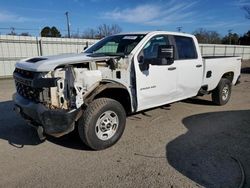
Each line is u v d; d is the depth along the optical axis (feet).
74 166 11.81
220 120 18.79
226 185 10.21
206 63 20.54
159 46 15.35
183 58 18.47
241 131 16.40
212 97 23.36
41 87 11.90
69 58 13.05
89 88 12.76
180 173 11.12
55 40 62.44
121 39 16.79
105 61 13.51
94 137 13.01
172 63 16.89
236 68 24.72
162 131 16.39
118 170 11.42
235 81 25.11
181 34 18.56
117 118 13.94
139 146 14.03
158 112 20.76
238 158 12.55
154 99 16.55
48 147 13.93
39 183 10.44
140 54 15.21
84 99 12.64
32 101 13.01
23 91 13.70
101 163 12.09
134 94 15.08
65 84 12.23
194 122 18.26
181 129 16.78
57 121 11.93
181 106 22.88
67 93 12.30
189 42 19.16
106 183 10.39
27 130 16.60
